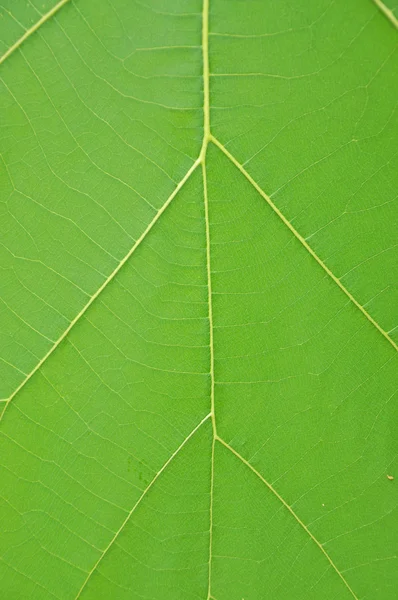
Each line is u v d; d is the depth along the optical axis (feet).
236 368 0.77
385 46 0.73
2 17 0.73
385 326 0.76
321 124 0.74
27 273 0.76
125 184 0.76
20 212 0.76
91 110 0.75
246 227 0.76
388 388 0.77
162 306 0.77
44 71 0.74
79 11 0.73
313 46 0.73
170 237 0.76
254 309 0.77
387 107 0.74
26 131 0.75
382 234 0.76
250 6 0.73
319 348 0.77
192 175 0.75
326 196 0.75
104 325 0.77
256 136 0.75
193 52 0.74
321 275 0.76
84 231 0.76
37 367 0.77
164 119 0.75
